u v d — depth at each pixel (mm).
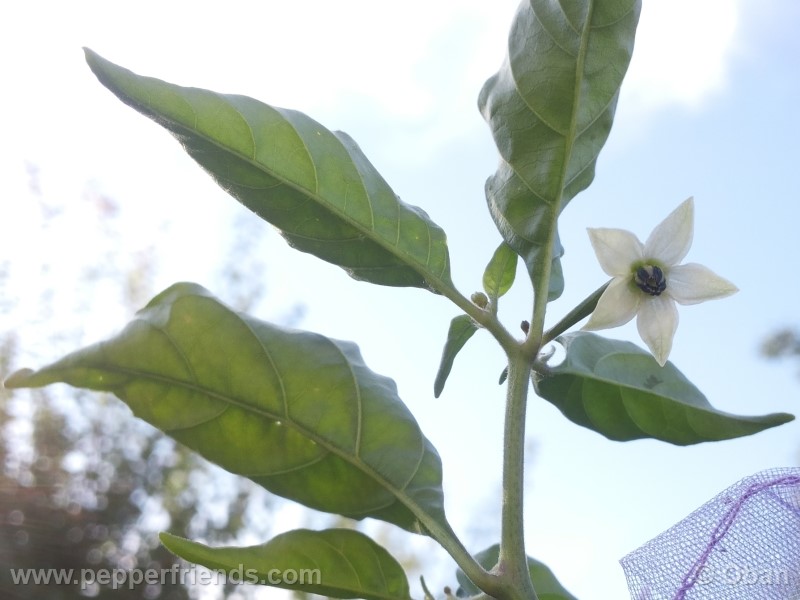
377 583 98
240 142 108
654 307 120
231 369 97
